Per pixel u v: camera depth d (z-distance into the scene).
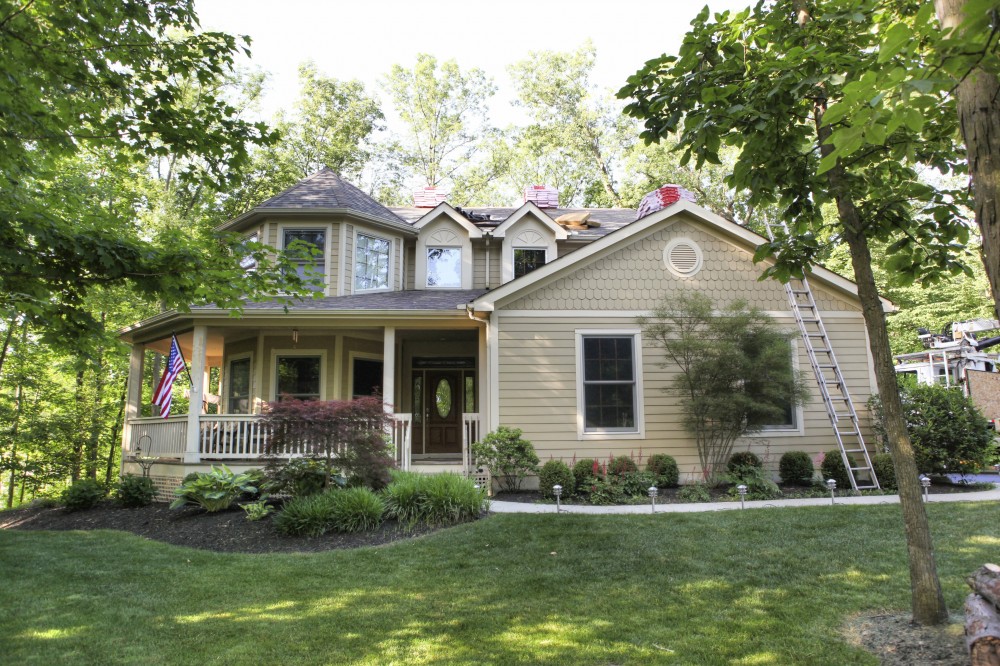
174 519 9.74
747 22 4.84
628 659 4.16
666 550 6.60
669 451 11.45
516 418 11.39
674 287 11.96
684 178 27.66
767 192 5.10
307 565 6.67
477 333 14.66
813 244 5.35
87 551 7.88
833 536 6.88
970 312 20.56
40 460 17.77
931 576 4.43
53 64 5.66
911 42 2.27
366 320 12.09
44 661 4.32
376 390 10.24
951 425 10.56
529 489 11.11
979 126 2.67
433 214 14.96
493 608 5.18
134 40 5.95
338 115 30.64
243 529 8.59
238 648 4.49
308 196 13.95
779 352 10.23
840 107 2.38
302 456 9.68
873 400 11.45
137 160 6.65
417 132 35.03
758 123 4.37
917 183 4.96
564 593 5.50
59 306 6.62
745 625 4.66
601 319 11.80
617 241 11.91
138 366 14.18
